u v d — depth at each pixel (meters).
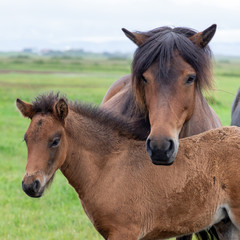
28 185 6.88
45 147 7.05
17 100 7.31
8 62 145.38
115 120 7.77
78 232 10.91
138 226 7.24
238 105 11.53
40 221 11.62
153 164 7.34
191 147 7.42
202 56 7.51
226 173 7.20
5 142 21.42
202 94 8.31
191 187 7.22
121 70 104.12
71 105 7.75
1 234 10.74
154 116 7.06
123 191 7.24
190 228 7.40
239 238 7.55
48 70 100.00
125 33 7.89
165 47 7.30
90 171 7.46
